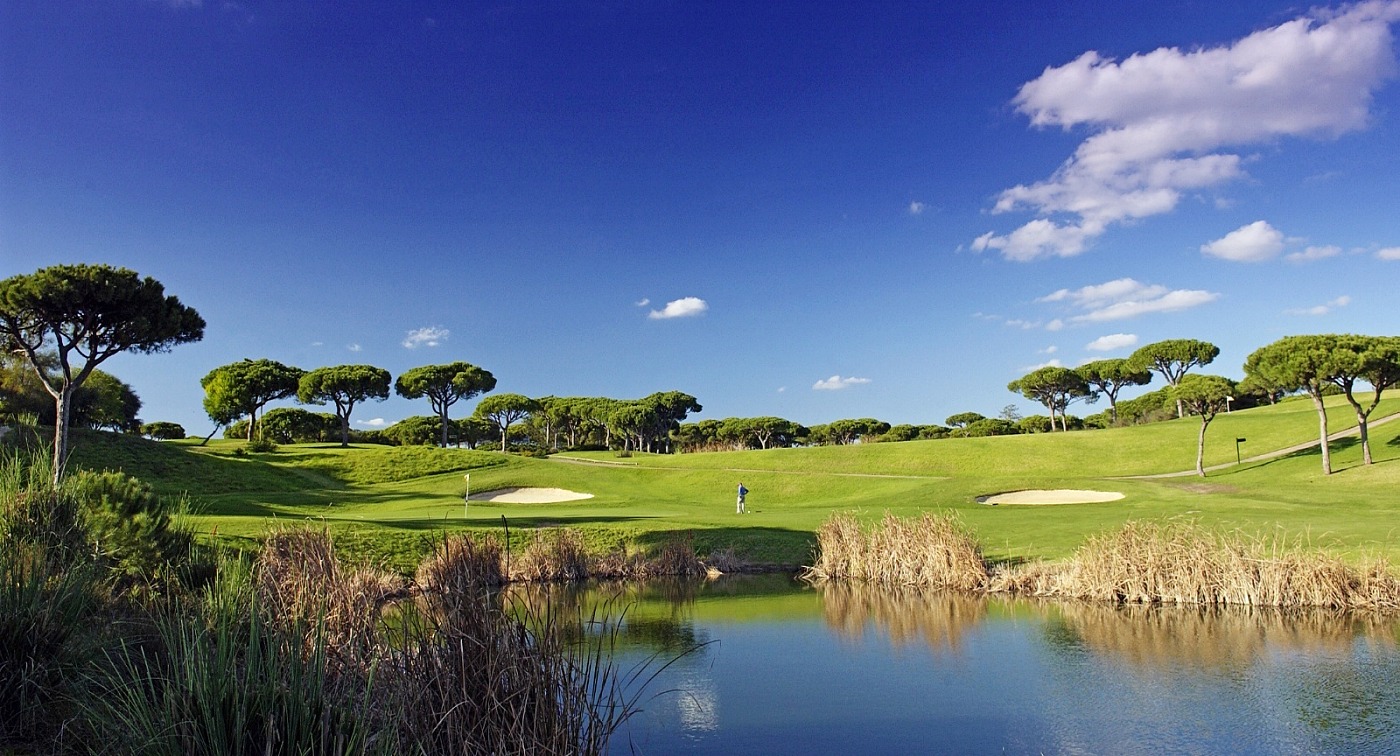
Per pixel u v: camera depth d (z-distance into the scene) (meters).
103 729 5.26
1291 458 49.84
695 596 18.47
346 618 7.27
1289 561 15.19
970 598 17.36
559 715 6.22
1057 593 17.06
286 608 7.63
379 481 54.88
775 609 16.50
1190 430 66.38
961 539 19.19
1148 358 89.25
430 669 6.14
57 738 5.35
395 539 20.89
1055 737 8.51
